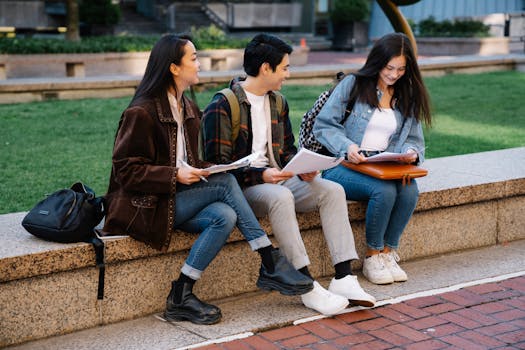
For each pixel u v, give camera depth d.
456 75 17.06
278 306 4.65
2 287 3.98
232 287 4.81
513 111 11.81
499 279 5.14
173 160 4.30
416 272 5.29
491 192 5.74
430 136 9.70
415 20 27.98
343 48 28.86
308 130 5.22
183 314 4.36
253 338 4.20
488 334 4.27
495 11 26.36
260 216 4.58
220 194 4.32
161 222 4.25
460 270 5.33
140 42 19.69
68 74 16.69
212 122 4.50
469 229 5.77
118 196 4.29
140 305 4.47
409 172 4.84
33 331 4.12
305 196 4.66
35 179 7.17
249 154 4.61
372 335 4.25
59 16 26.70
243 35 28.17
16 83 12.70
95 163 7.91
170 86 4.36
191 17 27.55
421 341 4.18
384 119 5.05
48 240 4.24
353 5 28.08
